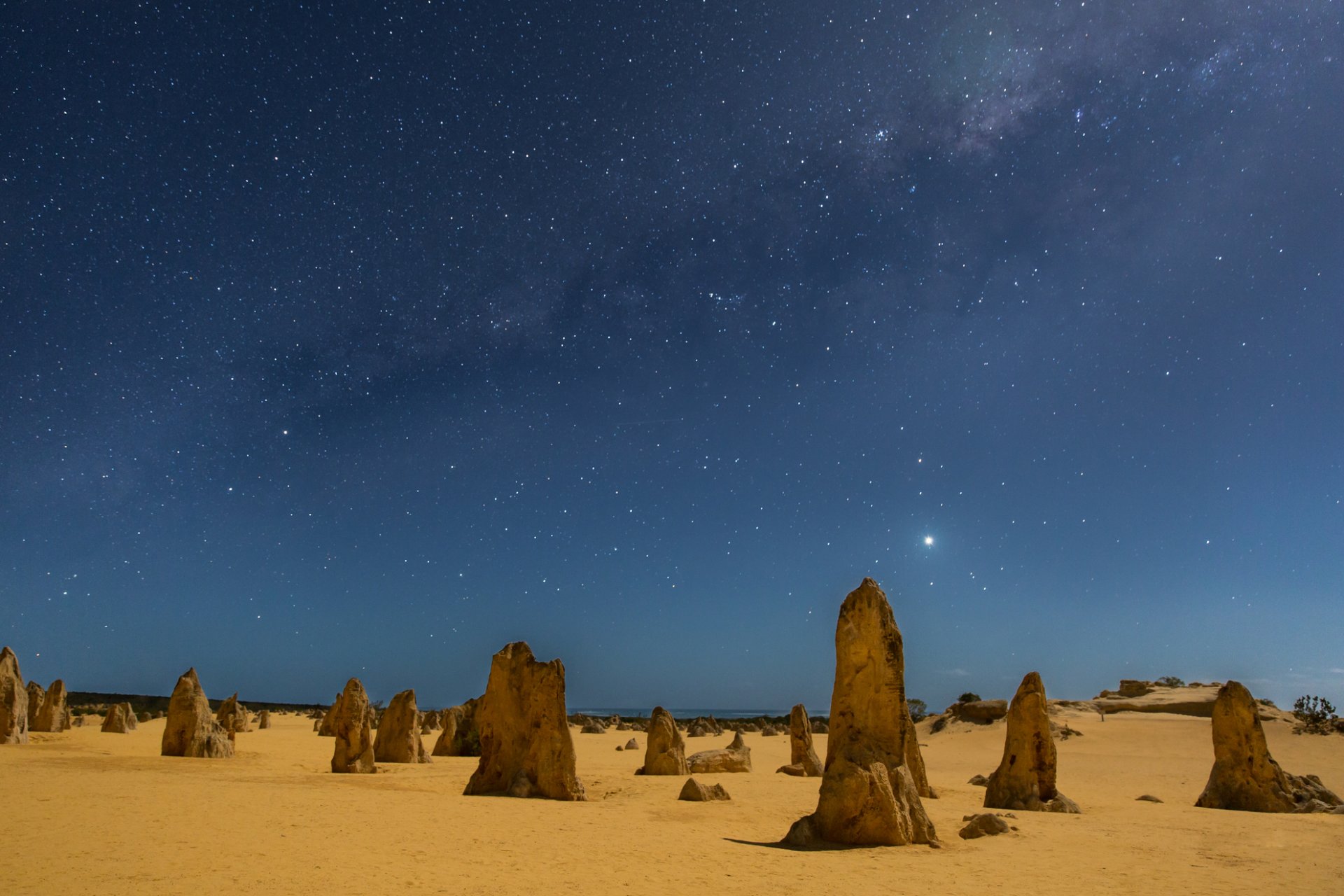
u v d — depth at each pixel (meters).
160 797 18.30
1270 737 54.94
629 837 15.92
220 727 33.12
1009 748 24.28
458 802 20.12
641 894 11.06
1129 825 20.70
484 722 23.52
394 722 35.69
